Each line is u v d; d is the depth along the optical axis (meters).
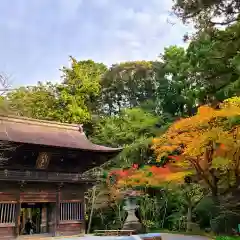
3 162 22.42
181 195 31.31
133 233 24.36
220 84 25.61
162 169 25.19
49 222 24.81
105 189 33.03
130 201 27.06
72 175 24.84
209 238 21.48
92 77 44.56
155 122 38.59
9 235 21.88
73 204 25.42
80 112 39.81
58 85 41.47
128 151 35.50
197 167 21.70
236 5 18.67
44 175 23.50
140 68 55.31
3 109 27.56
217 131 17.80
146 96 56.75
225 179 24.05
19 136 23.06
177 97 41.53
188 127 19.19
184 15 19.91
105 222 34.88
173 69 43.44
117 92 57.44
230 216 23.52
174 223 32.03
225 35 21.48
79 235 24.56
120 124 40.34
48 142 23.52
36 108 39.25
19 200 22.72
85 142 26.75
